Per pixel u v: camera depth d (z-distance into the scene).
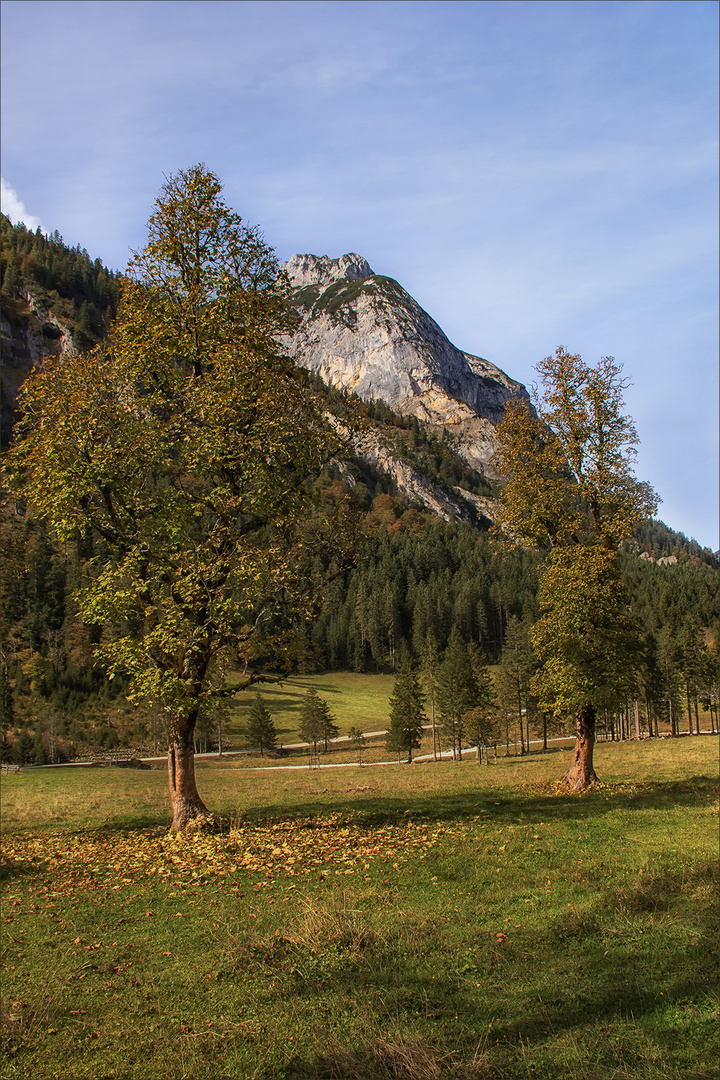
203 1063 5.06
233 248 16.42
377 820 15.66
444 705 76.19
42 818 21.41
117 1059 5.22
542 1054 4.88
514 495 23.38
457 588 163.25
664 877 8.99
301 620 15.94
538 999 5.74
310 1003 5.95
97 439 15.17
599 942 6.90
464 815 16.03
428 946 7.09
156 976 6.88
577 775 22.19
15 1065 5.15
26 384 15.48
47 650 99.00
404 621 156.00
